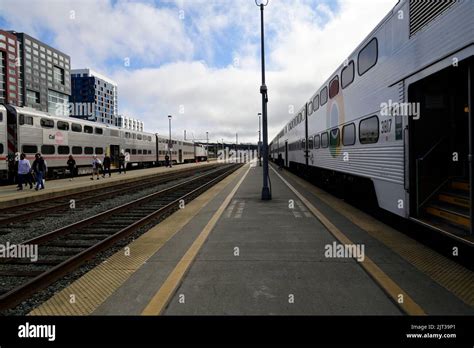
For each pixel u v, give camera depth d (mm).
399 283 4234
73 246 6938
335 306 3662
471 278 4387
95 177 26000
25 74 104188
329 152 13016
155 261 5297
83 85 122500
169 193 16625
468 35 4449
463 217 5172
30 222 9938
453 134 6297
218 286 4250
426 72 5523
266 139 12445
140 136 39812
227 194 14273
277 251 5754
